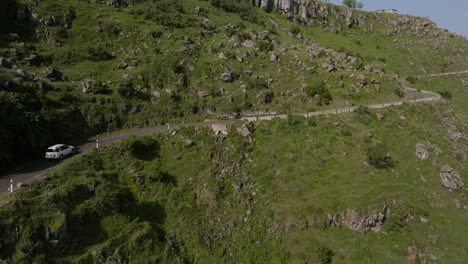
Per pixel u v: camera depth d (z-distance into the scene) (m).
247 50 62.66
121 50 56.41
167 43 60.38
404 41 124.12
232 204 30.59
